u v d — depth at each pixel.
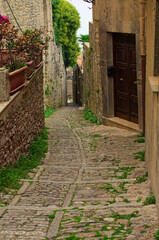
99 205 5.46
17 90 8.34
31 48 11.39
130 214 4.83
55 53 29.27
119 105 13.66
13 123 7.79
